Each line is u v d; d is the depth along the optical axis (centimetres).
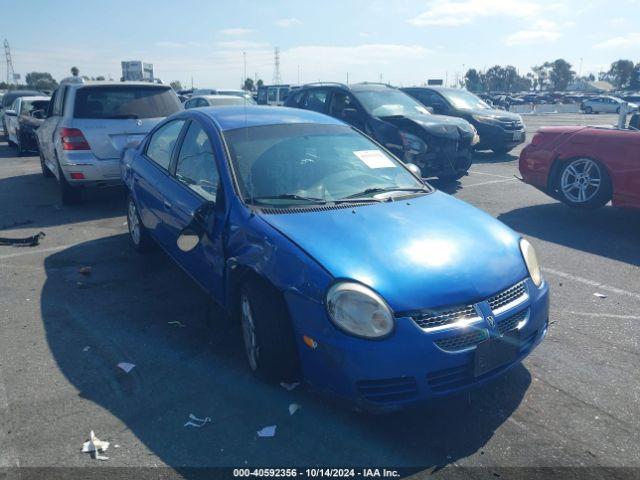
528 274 324
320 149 428
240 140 415
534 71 12206
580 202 710
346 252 303
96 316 438
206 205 387
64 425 300
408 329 274
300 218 343
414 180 430
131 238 605
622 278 512
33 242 627
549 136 741
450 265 300
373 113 955
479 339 285
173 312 444
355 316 276
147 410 313
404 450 279
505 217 736
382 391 278
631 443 282
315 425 298
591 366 356
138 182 541
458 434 291
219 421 302
